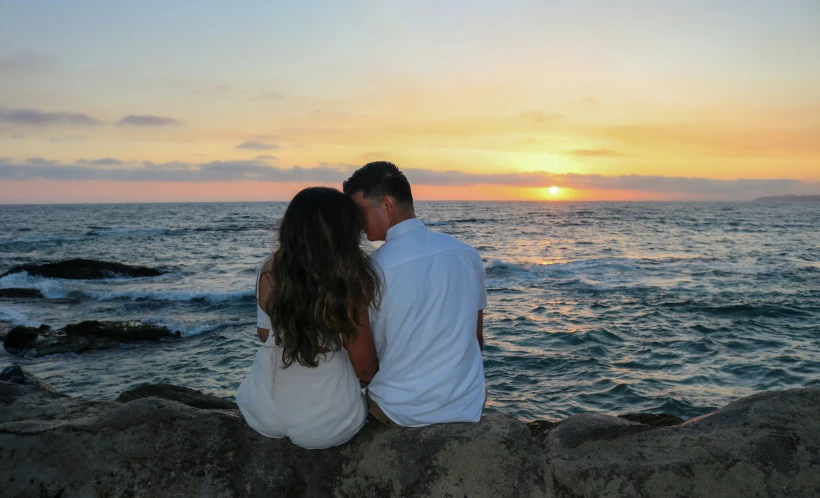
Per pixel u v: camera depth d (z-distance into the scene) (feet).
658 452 7.41
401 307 6.94
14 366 12.06
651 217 278.46
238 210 447.83
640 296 55.62
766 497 6.81
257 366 7.38
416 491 6.98
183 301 57.00
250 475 7.28
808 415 7.84
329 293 6.36
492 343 38.55
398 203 7.06
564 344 38.06
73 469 7.41
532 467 7.14
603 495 6.86
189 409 8.26
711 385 29.91
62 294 60.23
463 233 159.12
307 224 6.40
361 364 7.23
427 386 7.20
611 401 27.96
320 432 7.21
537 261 87.15
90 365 35.37
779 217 281.33
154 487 7.23
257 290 7.06
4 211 423.64
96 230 179.22
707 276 69.72
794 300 52.26
